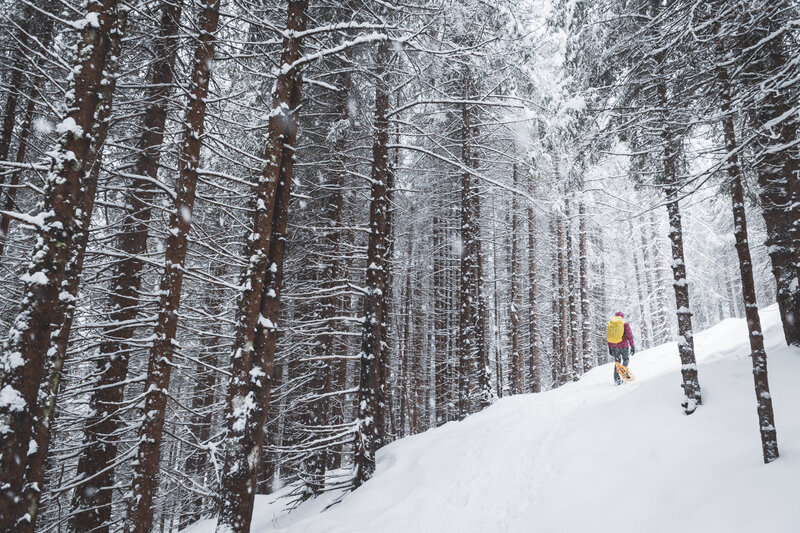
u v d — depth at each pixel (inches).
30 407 153.6
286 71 284.0
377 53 378.6
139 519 209.3
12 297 361.1
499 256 993.5
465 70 420.2
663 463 237.5
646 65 334.3
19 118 426.9
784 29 204.5
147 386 227.6
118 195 383.9
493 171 668.7
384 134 383.6
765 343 339.9
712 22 228.7
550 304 1019.9
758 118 289.7
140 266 331.3
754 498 181.5
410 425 903.1
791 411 229.6
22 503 154.6
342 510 300.8
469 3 341.1
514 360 692.1
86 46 183.6
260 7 330.0
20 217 165.3
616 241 1160.8
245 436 244.4
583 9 385.7
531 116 418.9
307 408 426.0
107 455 300.4
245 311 255.9
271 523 374.3
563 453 283.3
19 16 360.2
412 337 972.6
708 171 232.5
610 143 409.1
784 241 303.0
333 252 462.0
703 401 274.2
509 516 253.3
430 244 896.9
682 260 285.4
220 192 473.1
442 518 265.6
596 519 220.2
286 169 291.7
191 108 257.8
